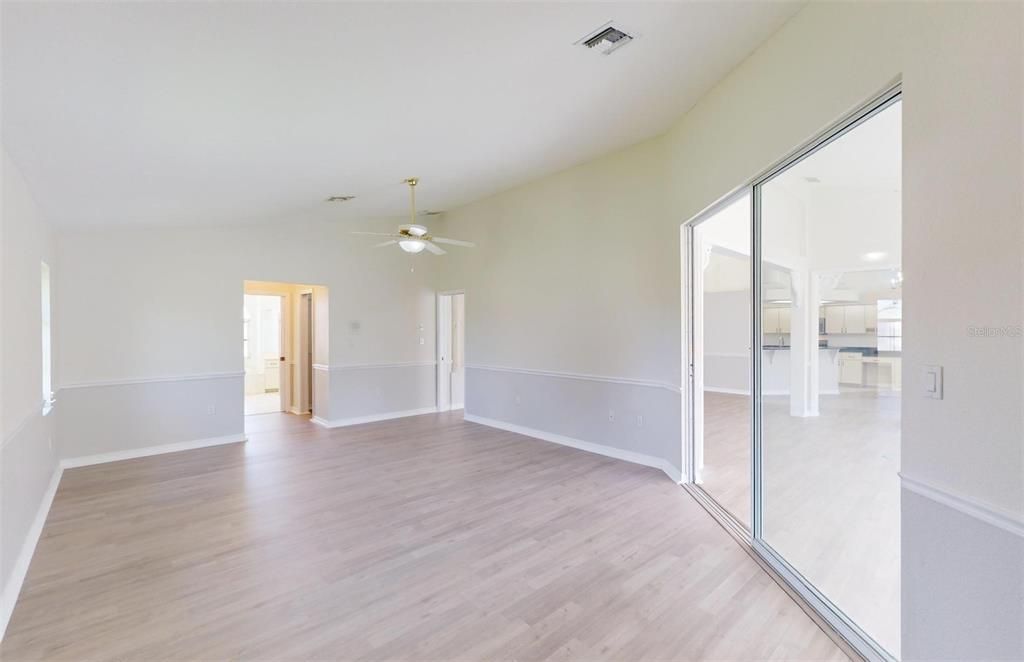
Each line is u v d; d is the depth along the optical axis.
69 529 3.52
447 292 7.96
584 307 5.59
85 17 1.78
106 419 5.30
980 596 1.52
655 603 2.54
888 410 2.79
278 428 7.00
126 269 5.43
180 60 2.20
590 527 3.49
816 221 3.12
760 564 2.95
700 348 4.41
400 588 2.71
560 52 2.78
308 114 3.05
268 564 2.99
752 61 3.03
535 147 4.61
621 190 5.12
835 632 2.29
